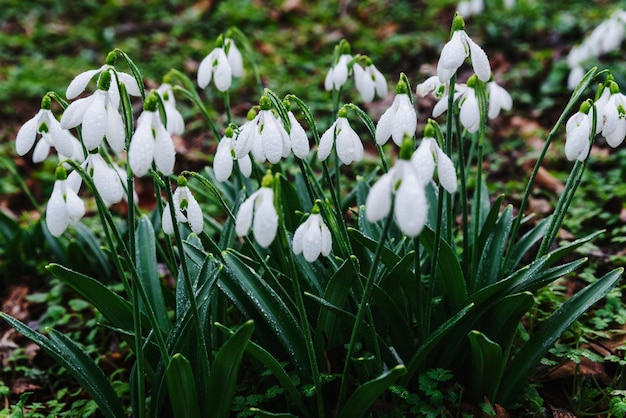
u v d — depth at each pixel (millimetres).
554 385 562
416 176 375
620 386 555
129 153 405
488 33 1327
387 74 1268
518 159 913
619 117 480
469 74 1168
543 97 1081
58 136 448
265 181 404
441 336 483
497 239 542
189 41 1512
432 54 1307
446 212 522
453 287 509
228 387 469
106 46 1508
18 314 694
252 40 1478
